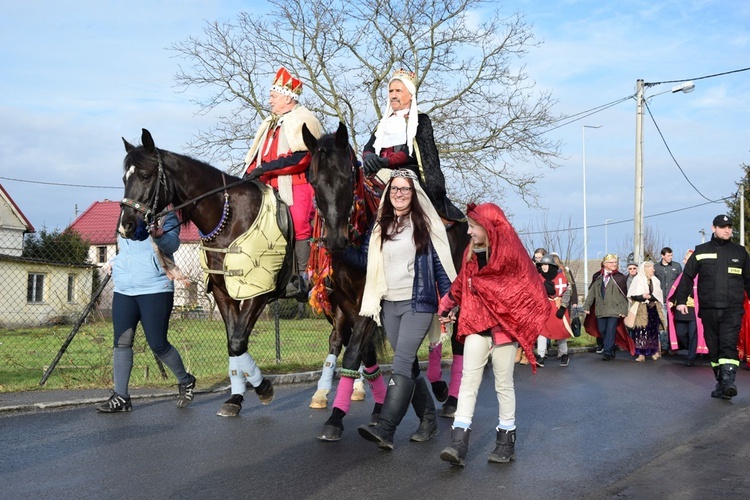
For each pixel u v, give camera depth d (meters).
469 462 5.66
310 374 10.38
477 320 5.51
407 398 5.89
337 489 4.88
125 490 4.78
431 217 5.90
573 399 8.80
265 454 5.81
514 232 5.48
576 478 5.21
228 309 7.30
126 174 6.81
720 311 9.20
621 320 15.77
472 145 26.48
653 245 42.72
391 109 7.06
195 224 7.10
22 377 9.98
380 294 5.85
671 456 5.84
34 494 4.66
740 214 38.72
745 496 4.71
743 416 7.75
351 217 5.92
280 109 7.74
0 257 10.68
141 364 11.39
